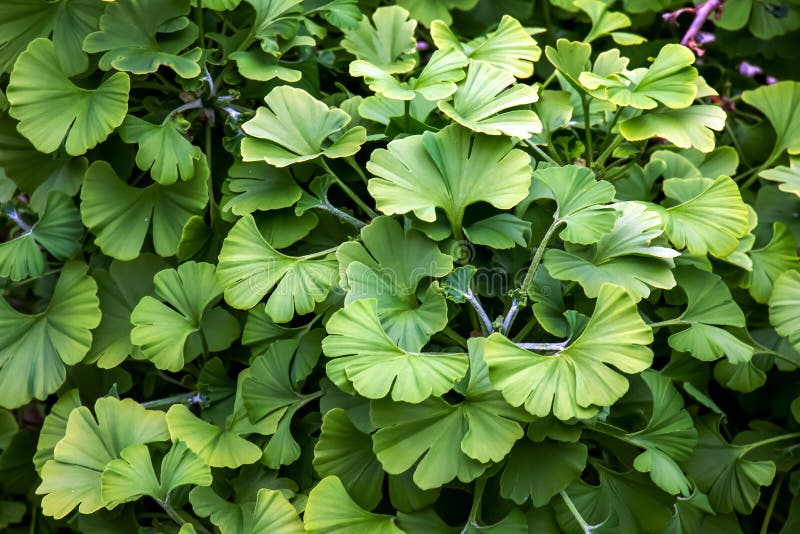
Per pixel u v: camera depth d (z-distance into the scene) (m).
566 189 0.90
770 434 0.96
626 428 0.91
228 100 0.96
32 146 0.95
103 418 0.90
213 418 0.94
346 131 0.93
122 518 0.93
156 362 0.91
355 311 0.87
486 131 0.90
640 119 0.92
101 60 0.92
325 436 0.89
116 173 0.95
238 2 0.96
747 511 0.93
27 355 0.93
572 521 0.89
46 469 0.89
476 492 0.89
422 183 0.90
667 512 0.90
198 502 0.89
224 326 0.94
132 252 0.93
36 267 0.94
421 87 0.92
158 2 0.94
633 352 0.85
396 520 0.89
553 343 0.90
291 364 0.93
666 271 0.89
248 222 0.91
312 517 0.87
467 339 0.91
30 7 0.94
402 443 0.87
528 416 0.86
